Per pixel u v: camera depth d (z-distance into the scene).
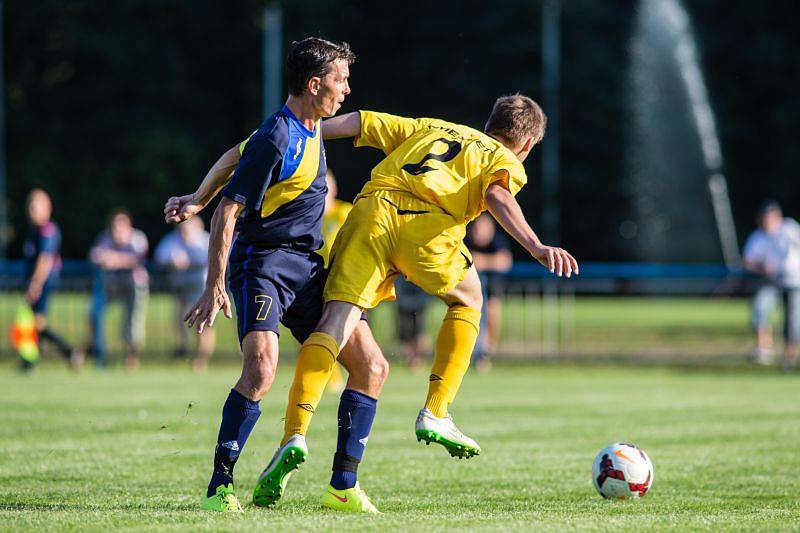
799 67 119.00
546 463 24.41
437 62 117.44
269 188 16.97
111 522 14.92
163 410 34.16
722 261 118.88
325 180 17.77
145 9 113.69
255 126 117.00
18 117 112.75
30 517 15.56
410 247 17.80
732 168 120.50
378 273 17.78
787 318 52.12
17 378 46.22
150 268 52.84
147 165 112.44
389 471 23.20
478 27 116.88
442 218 17.84
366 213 17.88
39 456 24.58
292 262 17.42
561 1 116.62
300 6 112.50
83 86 114.88
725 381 46.56
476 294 18.75
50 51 114.19
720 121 119.06
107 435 28.39
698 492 20.50
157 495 19.53
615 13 119.75
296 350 54.84
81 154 114.44
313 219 17.59
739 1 119.94
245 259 17.34
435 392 18.28
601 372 51.09
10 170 111.69
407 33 117.94
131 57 113.06
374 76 118.12
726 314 80.69
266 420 32.31
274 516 15.73
